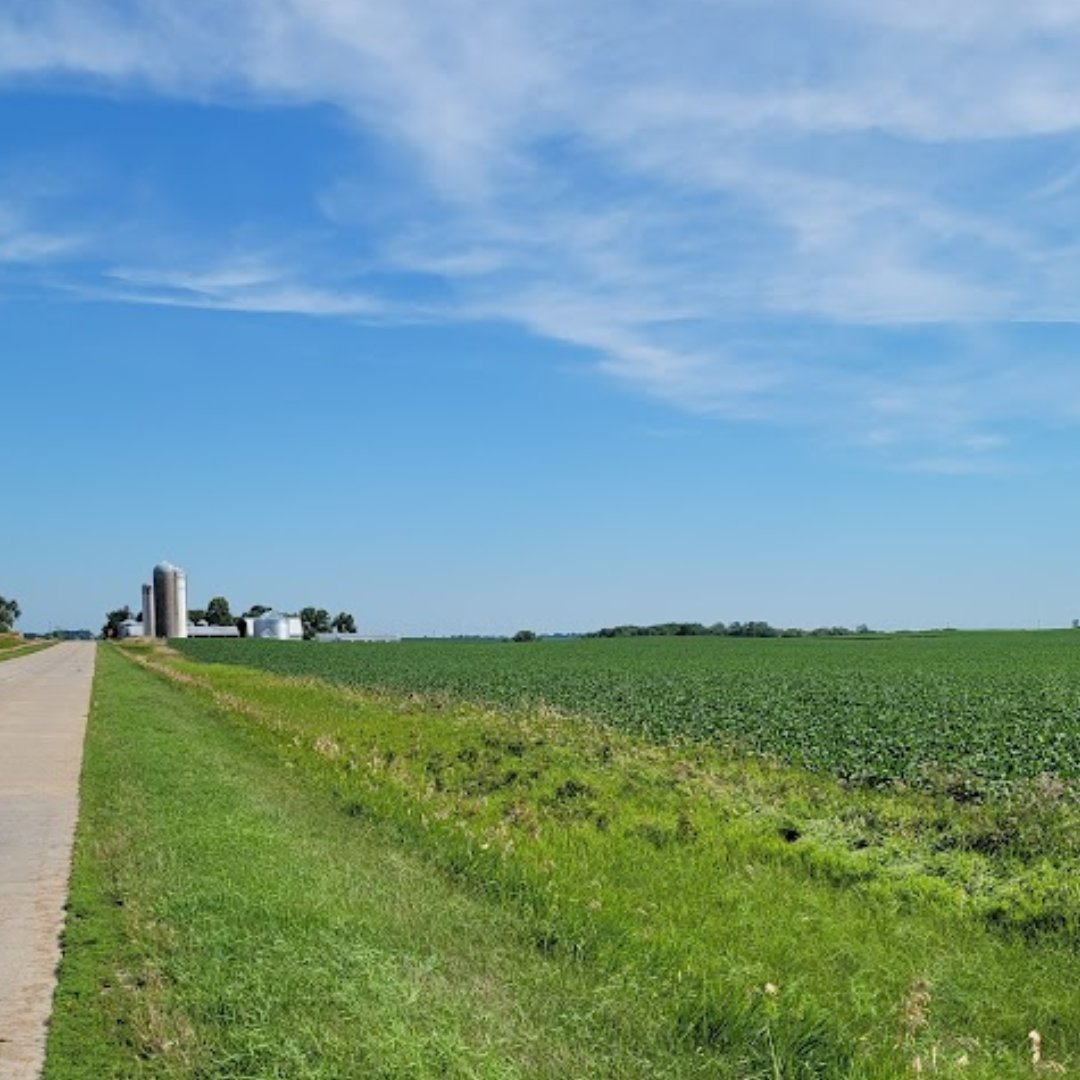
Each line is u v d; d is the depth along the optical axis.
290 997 6.67
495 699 36.78
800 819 13.34
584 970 7.71
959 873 10.45
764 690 39.75
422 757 19.94
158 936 8.16
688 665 64.06
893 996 7.55
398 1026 6.01
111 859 11.06
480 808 14.22
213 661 77.19
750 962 8.06
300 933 7.96
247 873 9.81
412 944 7.95
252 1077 5.65
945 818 13.61
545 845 11.73
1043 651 85.25
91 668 63.84
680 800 14.75
